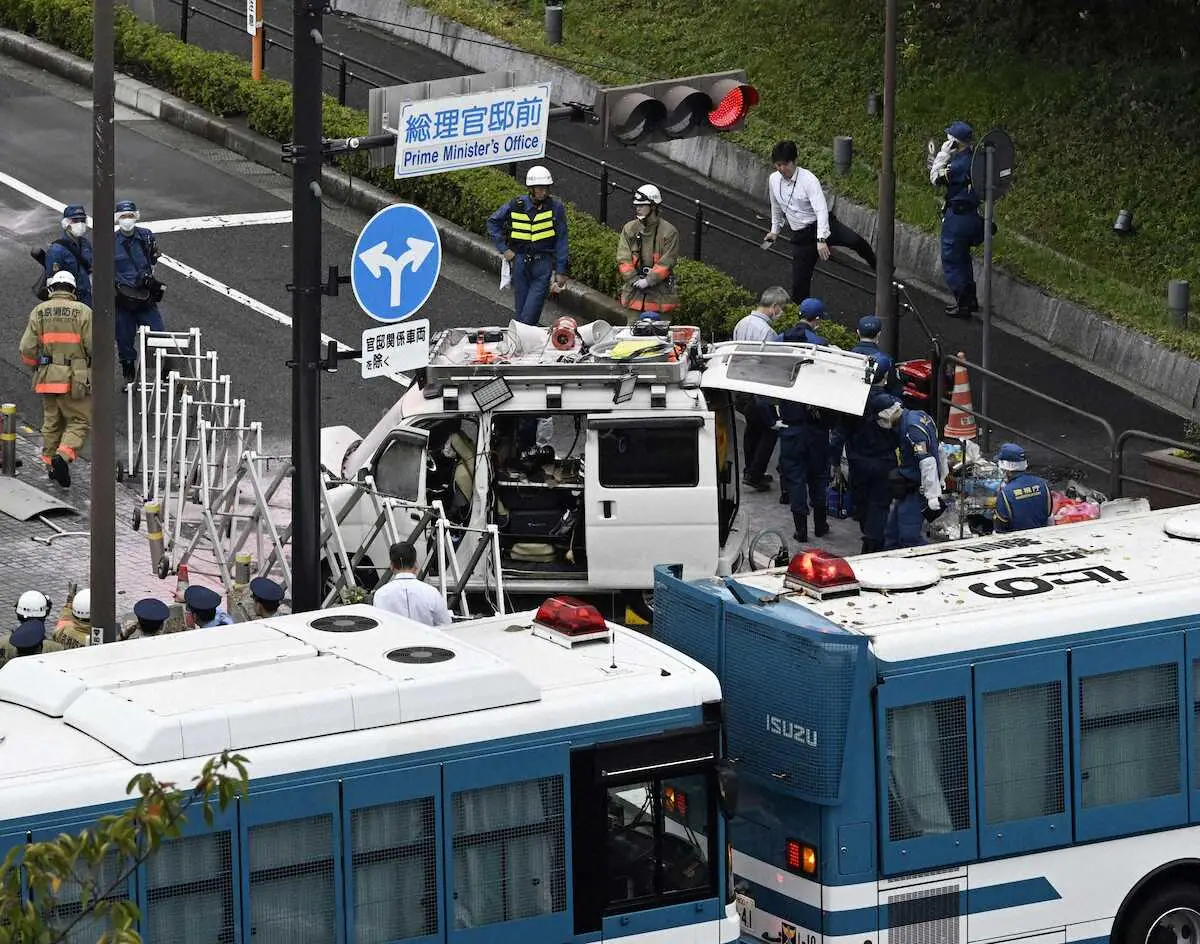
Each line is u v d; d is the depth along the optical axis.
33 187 102.75
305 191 50.47
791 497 72.88
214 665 39.12
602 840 40.06
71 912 35.31
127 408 79.75
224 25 124.50
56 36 121.38
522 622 44.44
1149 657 45.16
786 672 42.75
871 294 97.00
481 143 54.28
